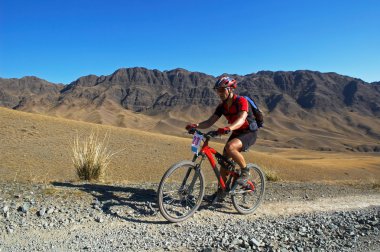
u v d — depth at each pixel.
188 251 4.14
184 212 5.53
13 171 29.97
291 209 6.79
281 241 4.54
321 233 5.00
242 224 5.36
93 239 4.43
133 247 4.22
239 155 5.58
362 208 7.61
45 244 4.22
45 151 44.72
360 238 4.79
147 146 62.59
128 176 34.12
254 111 5.68
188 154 60.88
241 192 5.91
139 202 5.92
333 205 7.55
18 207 5.22
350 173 73.25
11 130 55.94
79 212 5.29
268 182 10.84
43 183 6.89
